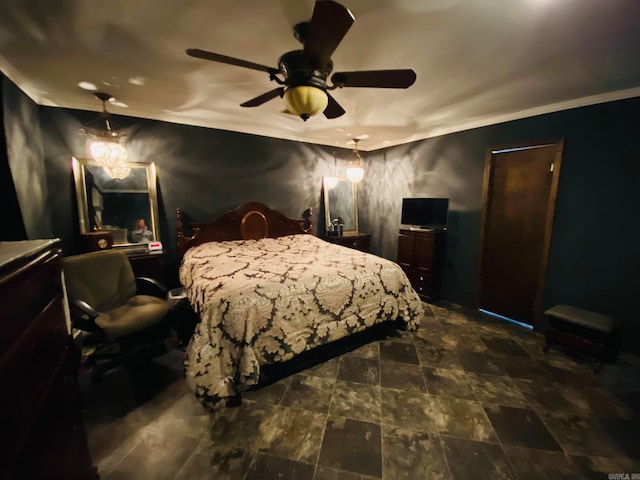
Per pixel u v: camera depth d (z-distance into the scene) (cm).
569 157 258
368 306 247
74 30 150
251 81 218
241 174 379
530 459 145
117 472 136
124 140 302
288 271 238
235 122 342
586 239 254
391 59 178
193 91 239
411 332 283
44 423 83
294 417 172
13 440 66
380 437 158
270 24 145
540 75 201
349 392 195
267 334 195
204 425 165
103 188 296
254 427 164
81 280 227
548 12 132
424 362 231
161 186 328
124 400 184
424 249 364
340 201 475
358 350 250
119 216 305
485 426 165
